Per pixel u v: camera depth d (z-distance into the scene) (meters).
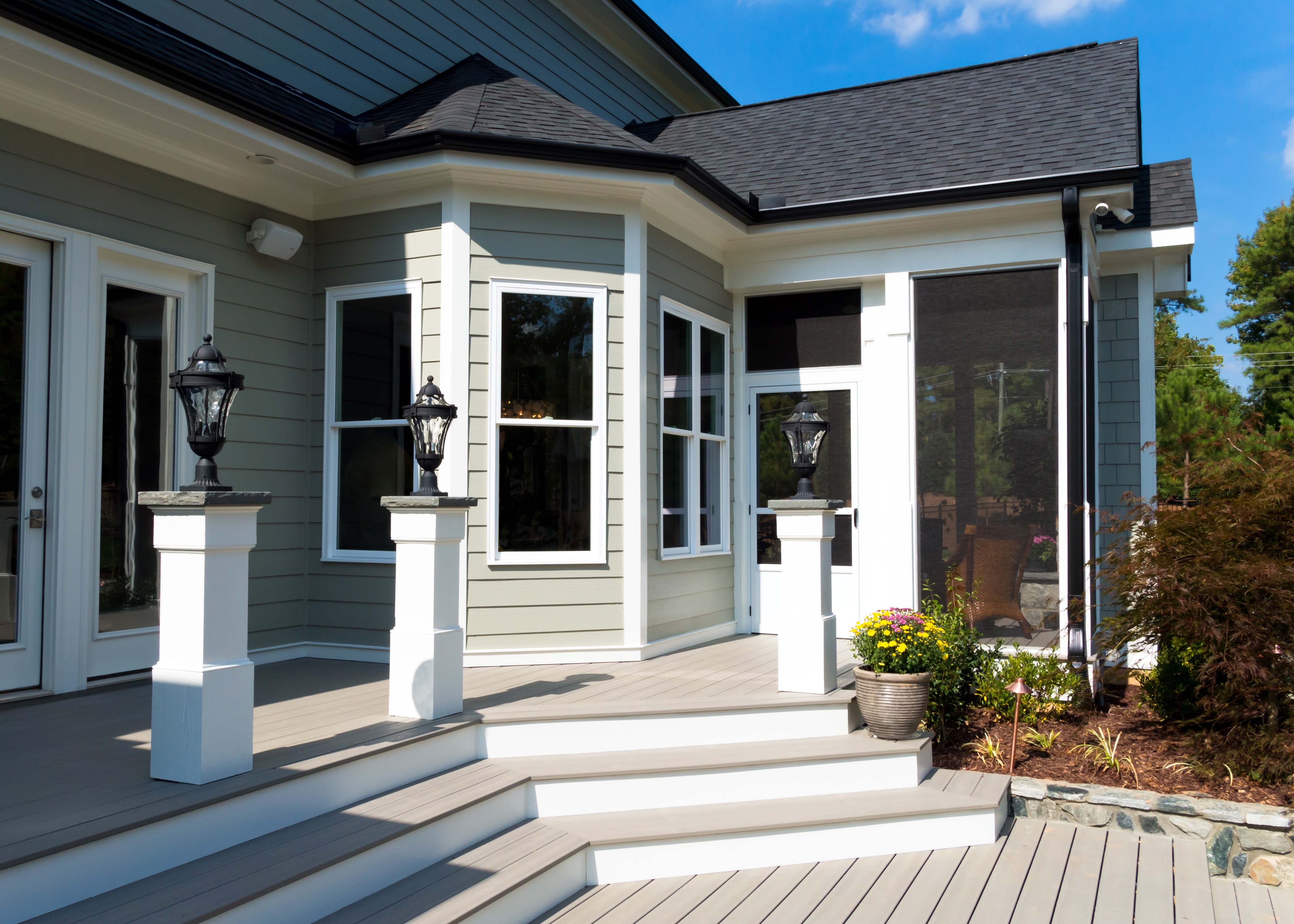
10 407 4.57
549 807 4.10
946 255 6.65
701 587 6.96
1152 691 5.66
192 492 3.11
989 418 6.48
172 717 3.14
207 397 3.23
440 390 5.08
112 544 5.03
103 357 4.96
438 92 6.69
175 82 4.54
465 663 5.66
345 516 6.07
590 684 5.17
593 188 5.97
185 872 2.83
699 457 6.94
